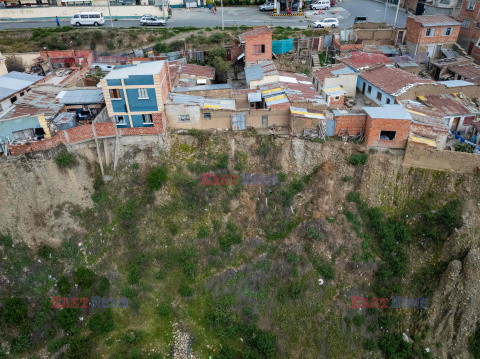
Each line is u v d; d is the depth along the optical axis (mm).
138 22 69062
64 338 33344
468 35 57719
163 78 39719
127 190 38281
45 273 35406
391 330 34312
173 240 37094
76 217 37438
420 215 37406
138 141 39406
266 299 35438
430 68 55281
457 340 32875
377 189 38625
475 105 45469
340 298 35156
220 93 43875
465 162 36656
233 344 33562
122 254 36469
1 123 36062
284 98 42062
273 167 39531
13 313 32594
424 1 71250
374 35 60375
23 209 36250
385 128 37938
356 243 36781
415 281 35281
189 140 39688
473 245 34656
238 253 37156
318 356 33000
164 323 34312
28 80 45875
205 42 60500
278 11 71500
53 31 62188
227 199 38469
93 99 42969
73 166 37656
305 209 38406
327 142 39281
